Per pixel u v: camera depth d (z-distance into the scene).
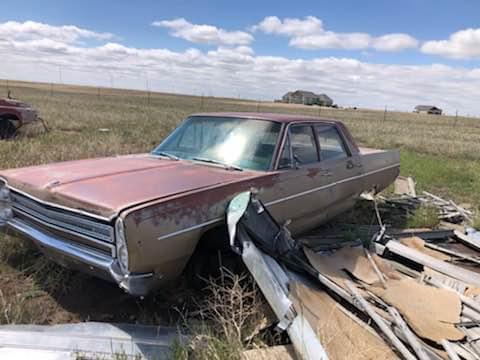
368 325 2.62
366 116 50.28
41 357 2.33
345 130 4.95
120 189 2.74
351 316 2.71
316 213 4.24
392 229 5.07
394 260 3.79
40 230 2.99
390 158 5.90
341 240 4.39
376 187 5.62
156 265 2.52
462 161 12.41
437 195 7.81
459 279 3.27
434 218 5.75
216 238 3.12
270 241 3.08
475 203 7.36
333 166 4.41
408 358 2.23
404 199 6.62
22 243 3.74
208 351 2.33
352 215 5.52
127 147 9.77
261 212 3.02
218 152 3.80
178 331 2.55
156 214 2.48
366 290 3.02
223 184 3.03
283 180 3.61
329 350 2.31
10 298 3.04
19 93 44.94
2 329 2.61
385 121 38.91
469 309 2.76
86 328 2.66
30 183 3.01
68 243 2.77
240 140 3.82
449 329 2.51
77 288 3.26
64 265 3.00
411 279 3.31
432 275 3.36
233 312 2.54
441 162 11.55
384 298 2.84
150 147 10.37
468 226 5.72
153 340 2.55
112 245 2.45
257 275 2.63
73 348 2.43
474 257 4.18
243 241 2.75
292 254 3.28
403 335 2.44
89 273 2.83
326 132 4.54
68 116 18.53
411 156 12.33
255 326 2.64
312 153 4.20
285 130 3.82
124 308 3.04
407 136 20.31
